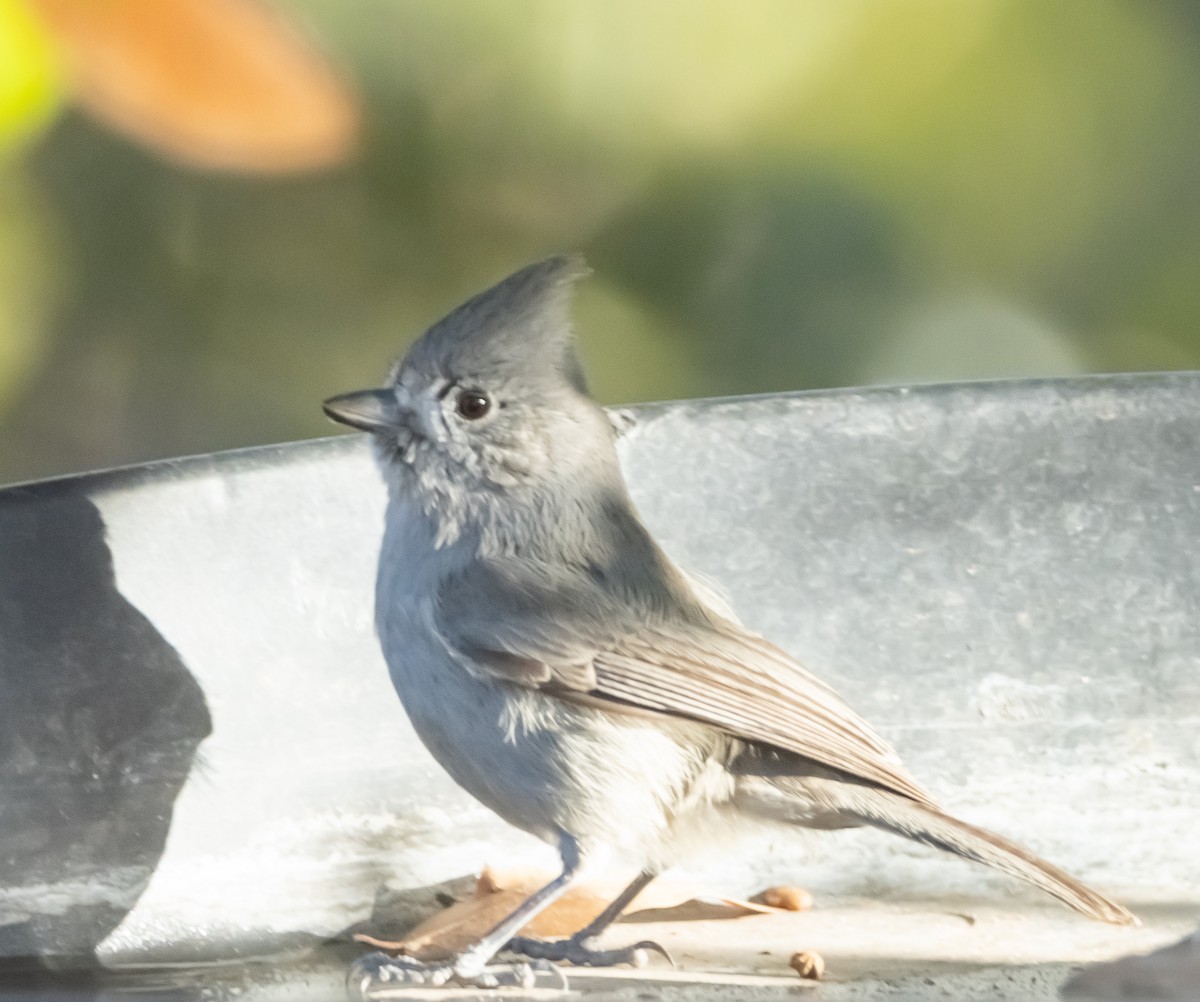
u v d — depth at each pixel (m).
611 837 3.70
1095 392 3.72
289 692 3.70
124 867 3.68
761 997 3.65
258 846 3.69
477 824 3.71
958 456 3.72
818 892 3.70
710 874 3.71
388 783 3.70
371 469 3.71
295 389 3.93
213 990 3.65
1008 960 3.66
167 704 3.69
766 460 3.72
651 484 3.72
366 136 3.86
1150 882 3.69
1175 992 3.65
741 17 3.86
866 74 3.86
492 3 3.86
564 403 3.72
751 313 3.88
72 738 3.68
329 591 3.71
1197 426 3.72
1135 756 3.71
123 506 3.69
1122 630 3.71
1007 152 3.87
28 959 3.67
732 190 3.88
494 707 3.70
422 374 3.71
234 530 3.70
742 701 3.70
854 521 3.72
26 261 3.89
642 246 3.89
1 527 3.68
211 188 3.90
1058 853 3.70
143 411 3.93
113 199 3.90
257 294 3.92
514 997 3.65
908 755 3.71
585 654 3.70
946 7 3.86
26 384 3.91
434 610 3.70
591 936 3.68
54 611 3.68
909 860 3.71
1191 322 3.88
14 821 3.67
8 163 3.86
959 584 3.72
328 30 3.85
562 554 3.71
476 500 3.71
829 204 3.87
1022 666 3.71
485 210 3.90
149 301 3.91
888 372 3.88
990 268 3.88
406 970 3.66
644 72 3.87
